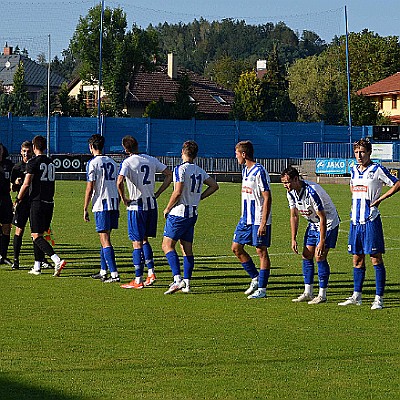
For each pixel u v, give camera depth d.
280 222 37.41
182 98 103.00
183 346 13.65
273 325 15.50
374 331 15.07
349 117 82.56
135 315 16.30
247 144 18.59
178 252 26.70
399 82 116.06
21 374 11.85
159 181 70.31
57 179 72.19
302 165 79.88
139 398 10.82
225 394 11.03
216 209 44.03
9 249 27.28
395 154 79.12
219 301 18.08
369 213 17.23
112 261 20.61
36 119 81.19
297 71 174.38
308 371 12.21
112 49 109.06
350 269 23.25
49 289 19.41
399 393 11.18
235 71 193.88
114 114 107.44
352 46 140.75
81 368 12.20
